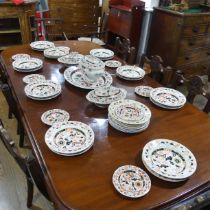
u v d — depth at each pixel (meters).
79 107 1.27
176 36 2.77
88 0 3.63
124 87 1.50
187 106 1.33
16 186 1.69
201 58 3.15
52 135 1.03
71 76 1.55
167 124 1.17
